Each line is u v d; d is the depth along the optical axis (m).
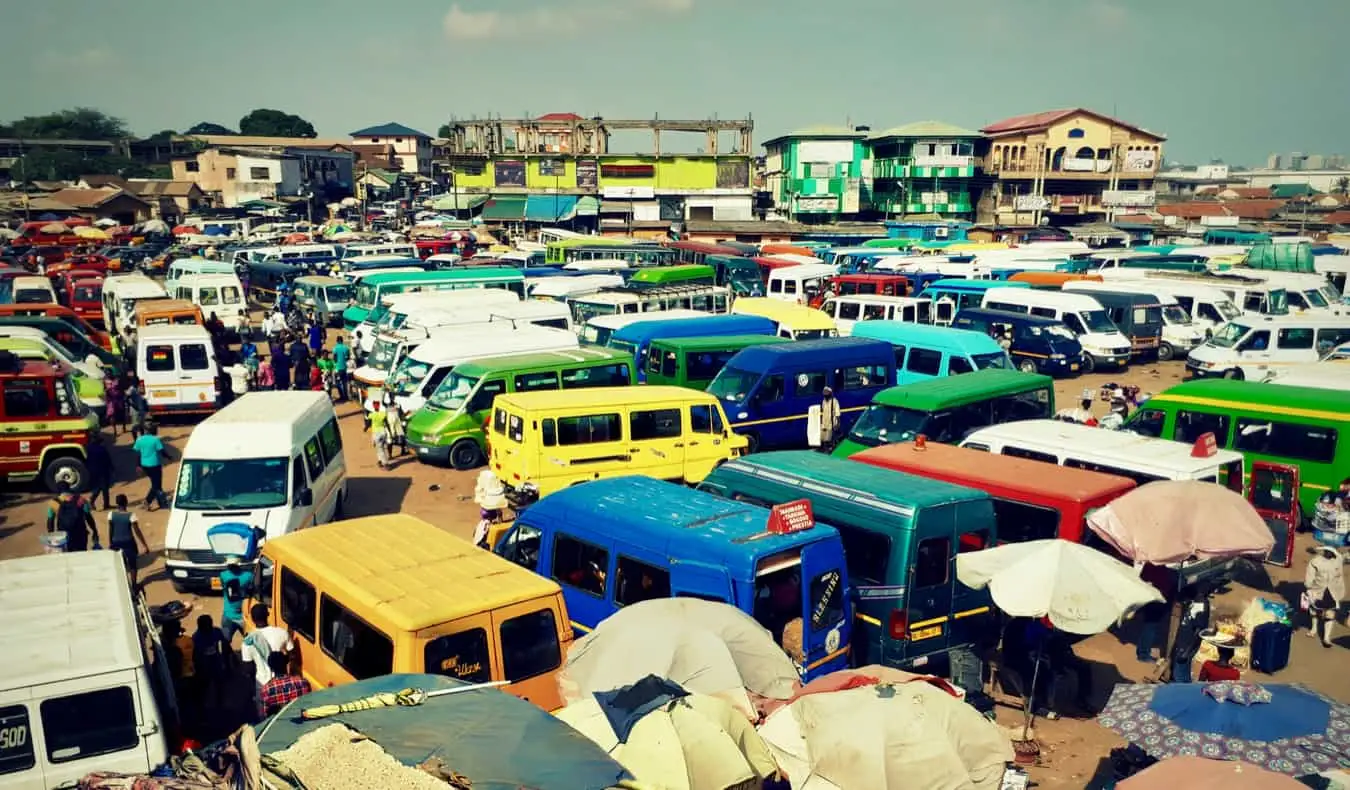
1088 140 79.12
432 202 90.44
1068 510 11.80
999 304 32.97
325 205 96.81
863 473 11.94
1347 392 16.02
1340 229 81.31
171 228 79.06
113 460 21.12
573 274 39.50
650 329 24.39
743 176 79.62
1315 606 12.45
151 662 8.21
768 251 54.19
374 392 24.31
